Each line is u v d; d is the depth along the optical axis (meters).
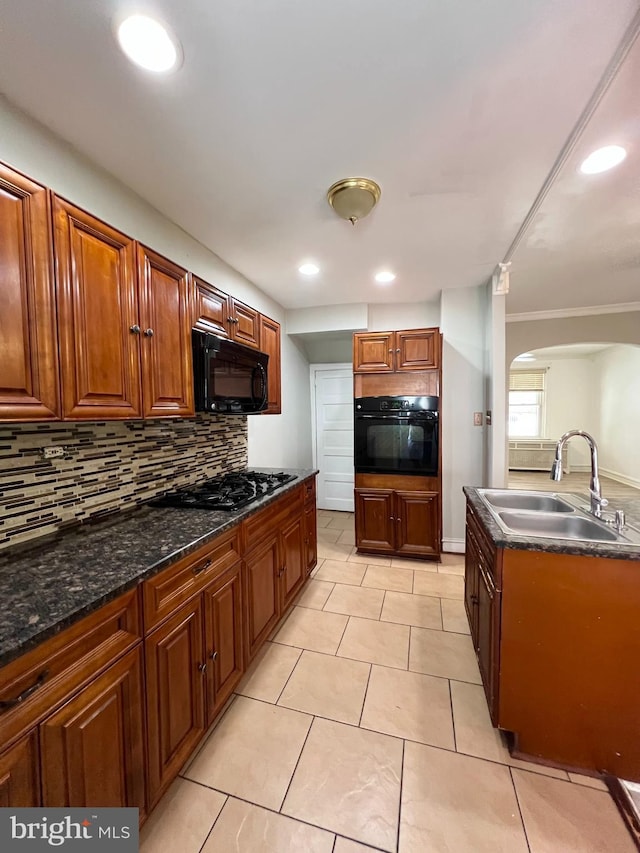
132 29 0.97
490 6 0.93
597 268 2.87
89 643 0.93
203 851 1.09
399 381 3.14
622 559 1.27
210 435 2.46
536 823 1.17
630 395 6.21
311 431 4.78
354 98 1.22
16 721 0.76
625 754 1.30
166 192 1.76
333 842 1.11
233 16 0.95
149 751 1.11
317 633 2.16
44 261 1.09
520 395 7.85
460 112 1.28
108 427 1.64
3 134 1.21
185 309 1.73
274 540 2.05
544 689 1.36
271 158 1.52
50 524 1.39
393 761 1.38
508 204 1.89
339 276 2.93
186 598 1.28
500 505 2.13
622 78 1.13
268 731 1.51
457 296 3.27
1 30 0.97
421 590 2.67
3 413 0.99
